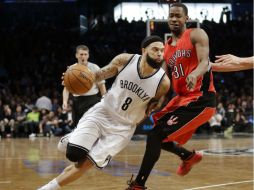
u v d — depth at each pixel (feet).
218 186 16.28
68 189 15.65
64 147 13.04
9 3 80.33
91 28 79.56
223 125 51.90
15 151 30.50
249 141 40.73
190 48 12.99
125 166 22.17
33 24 79.00
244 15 77.41
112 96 12.62
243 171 20.43
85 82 12.39
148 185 16.51
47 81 65.31
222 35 74.08
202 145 36.14
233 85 66.08
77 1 82.17
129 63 12.53
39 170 20.67
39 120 48.26
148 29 35.99
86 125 12.42
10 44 73.46
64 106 21.89
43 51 73.82
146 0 76.07
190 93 13.42
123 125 12.72
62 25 81.51
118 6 78.38
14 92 61.31
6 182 17.17
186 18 13.39
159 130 13.32
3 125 46.88
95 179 17.89
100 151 12.29
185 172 15.12
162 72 12.56
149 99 12.57
